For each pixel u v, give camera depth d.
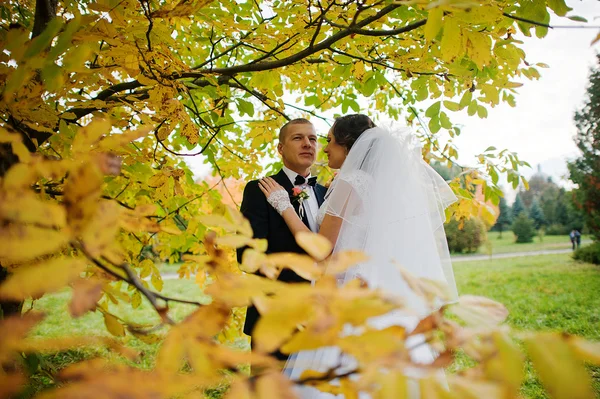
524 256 19.12
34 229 0.48
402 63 2.14
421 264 1.82
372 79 2.59
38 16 1.54
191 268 2.56
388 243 1.79
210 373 0.46
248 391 0.44
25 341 0.46
